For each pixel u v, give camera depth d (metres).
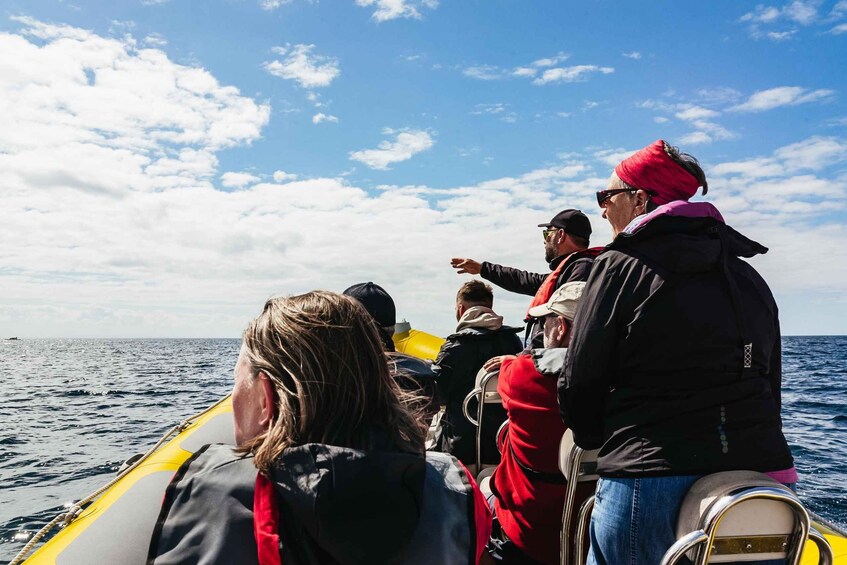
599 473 1.48
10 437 12.70
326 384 0.93
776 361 1.59
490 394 2.67
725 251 1.44
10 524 6.85
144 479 2.40
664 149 1.79
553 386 1.94
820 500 6.91
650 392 1.41
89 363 49.94
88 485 8.71
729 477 1.26
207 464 0.93
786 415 14.68
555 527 1.98
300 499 0.80
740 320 1.41
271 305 1.04
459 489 1.03
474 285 3.50
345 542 0.79
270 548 0.80
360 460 0.83
